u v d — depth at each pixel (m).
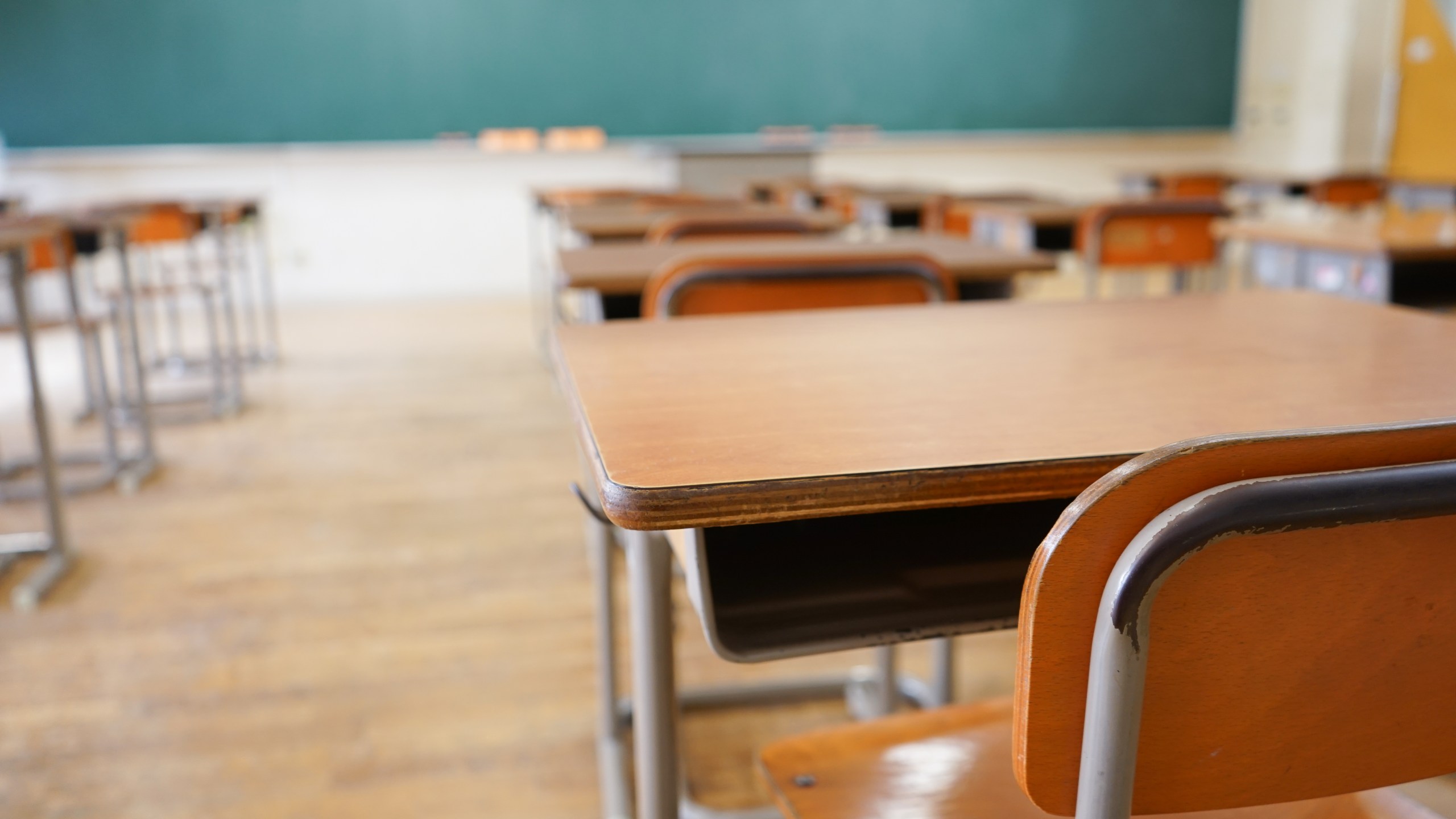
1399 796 0.81
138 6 6.75
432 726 1.85
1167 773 0.53
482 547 2.72
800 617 0.88
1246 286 3.12
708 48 7.58
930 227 4.46
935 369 0.92
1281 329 1.12
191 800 1.63
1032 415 0.75
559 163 7.73
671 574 0.94
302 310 7.04
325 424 4.03
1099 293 7.12
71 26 6.69
